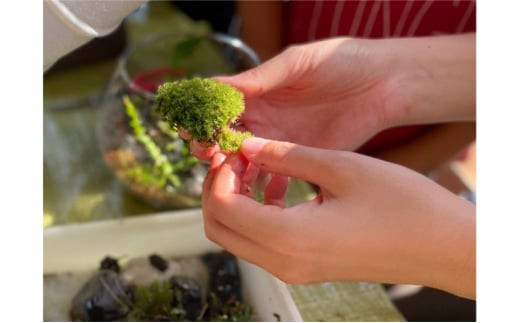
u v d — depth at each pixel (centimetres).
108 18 35
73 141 61
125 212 55
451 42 52
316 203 36
